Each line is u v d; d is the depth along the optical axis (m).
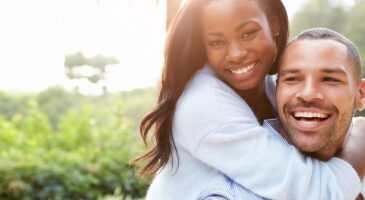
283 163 1.62
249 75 1.71
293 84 1.63
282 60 1.66
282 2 1.82
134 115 12.28
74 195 5.79
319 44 1.60
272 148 1.64
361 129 1.79
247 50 1.69
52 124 13.56
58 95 14.64
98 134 6.91
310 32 1.66
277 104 1.68
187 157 1.76
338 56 1.59
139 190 6.00
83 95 15.50
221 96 1.71
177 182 1.78
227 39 1.70
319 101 1.58
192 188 1.75
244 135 1.66
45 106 14.02
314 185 1.59
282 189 1.58
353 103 1.63
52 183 5.70
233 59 1.69
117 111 7.42
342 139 1.68
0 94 13.59
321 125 1.60
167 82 1.78
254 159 1.64
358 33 10.66
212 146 1.69
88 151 6.43
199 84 1.75
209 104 1.69
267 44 1.71
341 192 1.61
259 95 1.89
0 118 7.10
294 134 1.63
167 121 1.78
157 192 1.83
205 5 1.71
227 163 1.67
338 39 1.63
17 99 13.73
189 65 1.78
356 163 1.71
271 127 1.72
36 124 7.25
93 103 14.62
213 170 1.73
